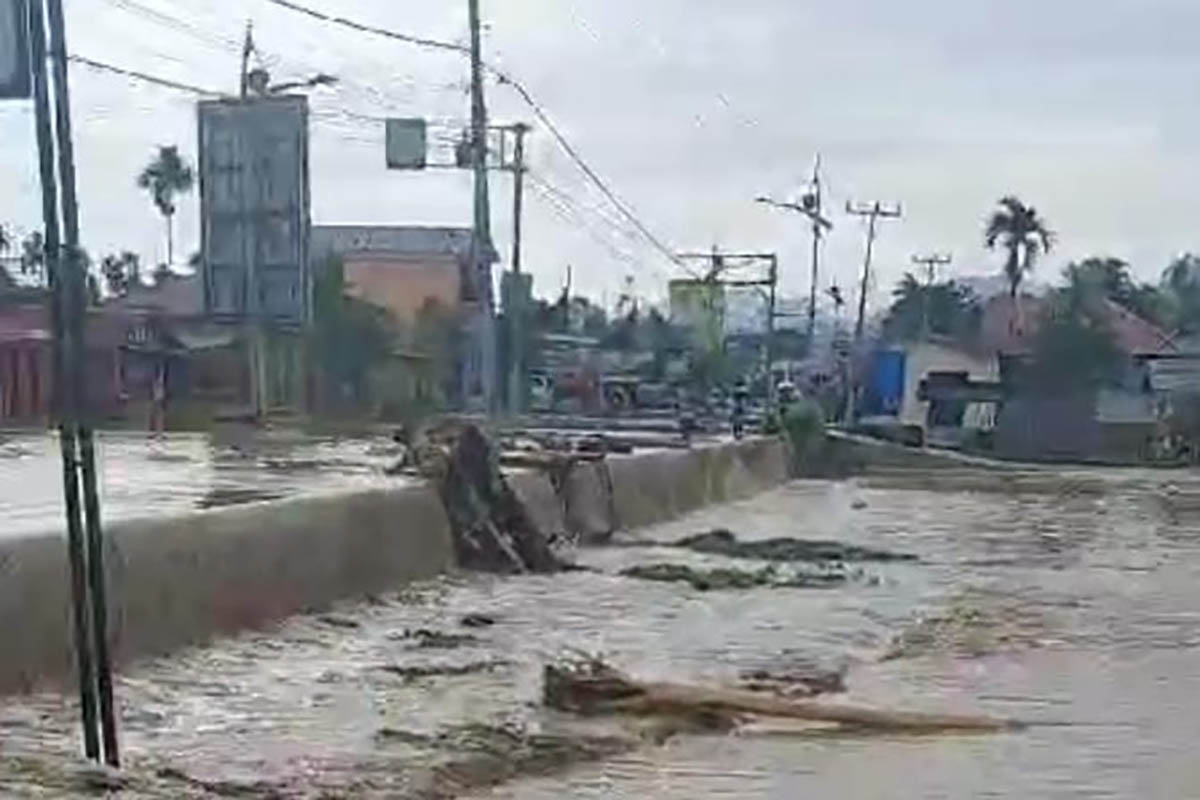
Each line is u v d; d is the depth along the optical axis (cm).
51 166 1614
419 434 4644
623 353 12456
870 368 11819
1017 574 4025
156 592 2436
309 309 6431
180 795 1634
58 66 1597
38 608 2125
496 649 2702
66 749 1769
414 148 6359
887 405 11694
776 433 8400
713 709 2169
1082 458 10881
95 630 1705
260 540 2755
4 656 2064
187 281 10662
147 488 4391
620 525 4844
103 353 8612
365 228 11831
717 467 6400
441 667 2502
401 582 3284
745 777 1856
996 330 12888
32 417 8256
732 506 6238
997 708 2289
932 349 12012
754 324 13250
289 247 5838
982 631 3052
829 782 1839
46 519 3388
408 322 9869
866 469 8569
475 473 3700
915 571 4088
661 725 2102
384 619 2980
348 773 1805
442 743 1956
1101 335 11531
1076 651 2817
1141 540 4991
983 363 11800
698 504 5950
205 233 5881
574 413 10006
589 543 4497
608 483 4816
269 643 2627
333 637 2739
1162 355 11450
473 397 9062
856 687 2442
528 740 1991
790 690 2364
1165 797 1797
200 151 5872
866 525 5459
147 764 1778
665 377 11462
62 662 2150
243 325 6456
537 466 4422
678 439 7269
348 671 2447
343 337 9312
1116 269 13850
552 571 3766
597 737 2022
